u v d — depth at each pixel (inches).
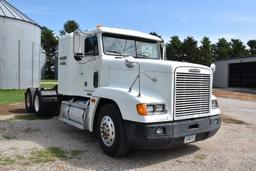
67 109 310.8
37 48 1087.6
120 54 272.8
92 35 276.2
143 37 287.1
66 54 329.7
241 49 3115.2
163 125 208.7
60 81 345.1
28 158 225.3
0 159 221.9
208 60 2549.2
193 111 227.8
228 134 328.8
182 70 218.8
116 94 226.4
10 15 984.3
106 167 210.2
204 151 256.4
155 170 206.1
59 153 239.6
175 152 250.7
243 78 1792.6
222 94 1085.8
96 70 272.1
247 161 230.7
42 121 378.3
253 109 611.5
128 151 229.6
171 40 2723.9
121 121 222.7
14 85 992.2
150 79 225.1
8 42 971.9
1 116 414.3
